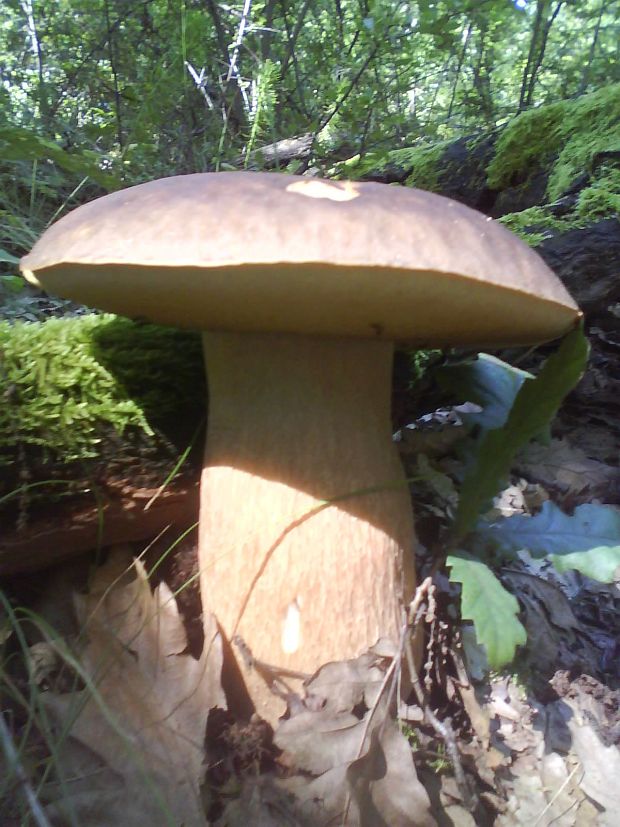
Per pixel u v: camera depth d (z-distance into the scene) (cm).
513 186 44
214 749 18
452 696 22
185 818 17
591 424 40
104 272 15
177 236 14
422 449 29
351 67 55
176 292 16
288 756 18
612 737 23
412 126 69
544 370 21
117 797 17
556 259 30
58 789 17
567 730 22
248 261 14
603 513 23
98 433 20
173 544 22
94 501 21
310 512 19
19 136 33
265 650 19
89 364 20
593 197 32
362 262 14
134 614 20
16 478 19
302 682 18
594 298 32
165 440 21
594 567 22
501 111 76
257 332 18
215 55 60
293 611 19
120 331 22
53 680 20
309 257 14
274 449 19
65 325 21
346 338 19
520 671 24
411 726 20
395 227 15
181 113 53
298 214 15
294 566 19
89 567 23
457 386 26
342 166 51
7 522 20
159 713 18
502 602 19
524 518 24
